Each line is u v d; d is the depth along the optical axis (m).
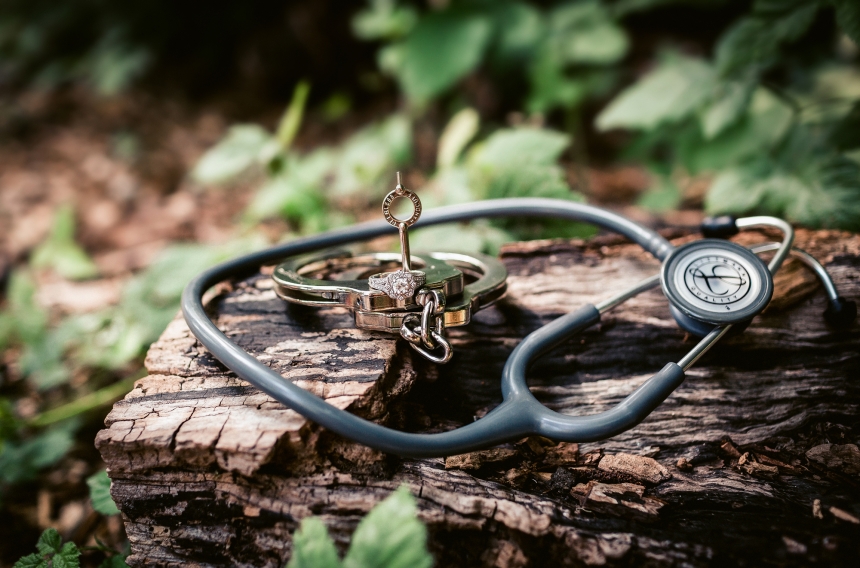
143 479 0.38
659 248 0.43
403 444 0.35
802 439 0.41
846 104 0.64
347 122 1.15
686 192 0.78
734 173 0.55
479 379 0.43
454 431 0.36
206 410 0.38
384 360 0.40
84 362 0.59
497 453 0.40
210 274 0.44
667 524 0.37
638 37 1.08
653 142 0.78
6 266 0.82
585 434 0.36
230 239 0.73
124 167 1.08
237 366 0.37
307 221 0.67
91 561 0.47
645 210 0.73
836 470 0.39
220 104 1.29
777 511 0.38
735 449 0.41
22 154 1.18
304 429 0.37
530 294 0.46
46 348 0.57
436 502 0.37
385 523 0.33
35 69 1.52
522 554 0.36
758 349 0.43
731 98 0.60
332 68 1.21
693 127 0.74
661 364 0.43
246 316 0.44
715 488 0.39
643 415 0.37
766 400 0.42
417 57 0.84
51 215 0.96
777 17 0.56
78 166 1.11
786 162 0.56
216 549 0.38
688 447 0.41
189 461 0.37
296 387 0.36
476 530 0.37
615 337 0.44
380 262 0.47
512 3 0.90
